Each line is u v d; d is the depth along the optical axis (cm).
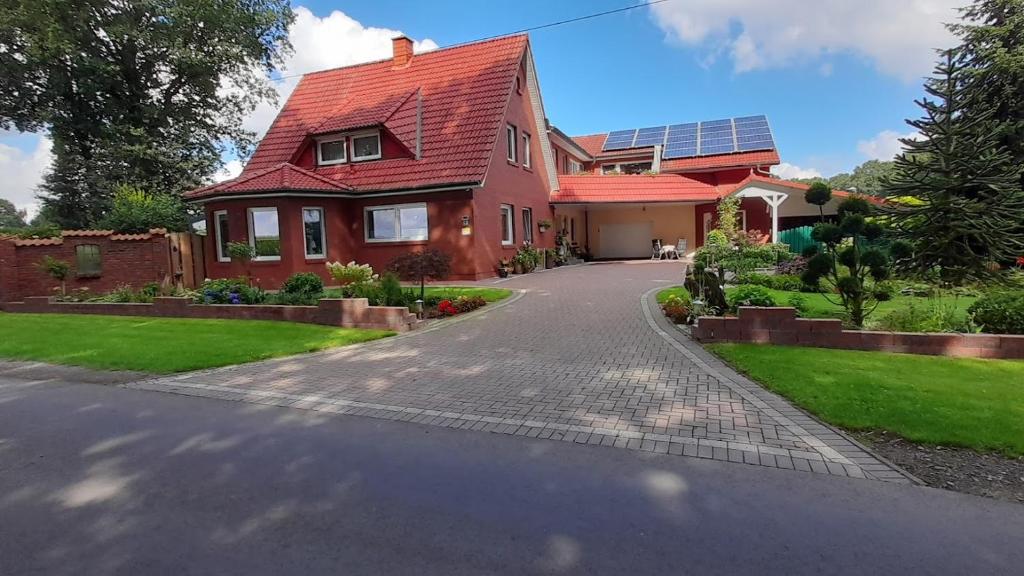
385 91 2261
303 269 1775
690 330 910
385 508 355
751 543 304
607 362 728
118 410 588
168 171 2544
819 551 295
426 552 303
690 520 330
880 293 1016
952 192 1148
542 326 995
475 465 420
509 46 2195
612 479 389
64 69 2336
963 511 337
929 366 643
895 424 472
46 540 325
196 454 457
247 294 1261
